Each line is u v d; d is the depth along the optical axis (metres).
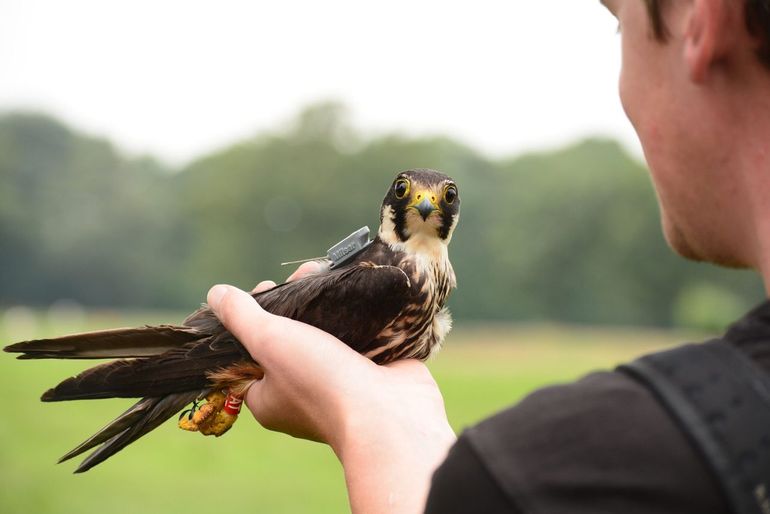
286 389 2.88
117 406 24.64
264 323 2.96
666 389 1.61
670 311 88.19
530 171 98.69
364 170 91.69
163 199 108.62
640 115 1.96
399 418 2.55
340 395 2.69
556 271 90.88
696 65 1.79
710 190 1.88
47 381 31.25
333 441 2.70
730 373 1.62
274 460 18.38
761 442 1.54
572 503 1.57
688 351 1.68
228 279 90.75
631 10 1.96
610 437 1.59
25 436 19.59
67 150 115.25
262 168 90.81
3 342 44.22
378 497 2.39
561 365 42.78
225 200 90.38
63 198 109.81
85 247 104.88
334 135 92.62
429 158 94.25
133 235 106.88
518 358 47.28
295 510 13.77
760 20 1.71
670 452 1.56
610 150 102.31
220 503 14.22
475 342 63.59
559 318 90.88
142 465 17.42
